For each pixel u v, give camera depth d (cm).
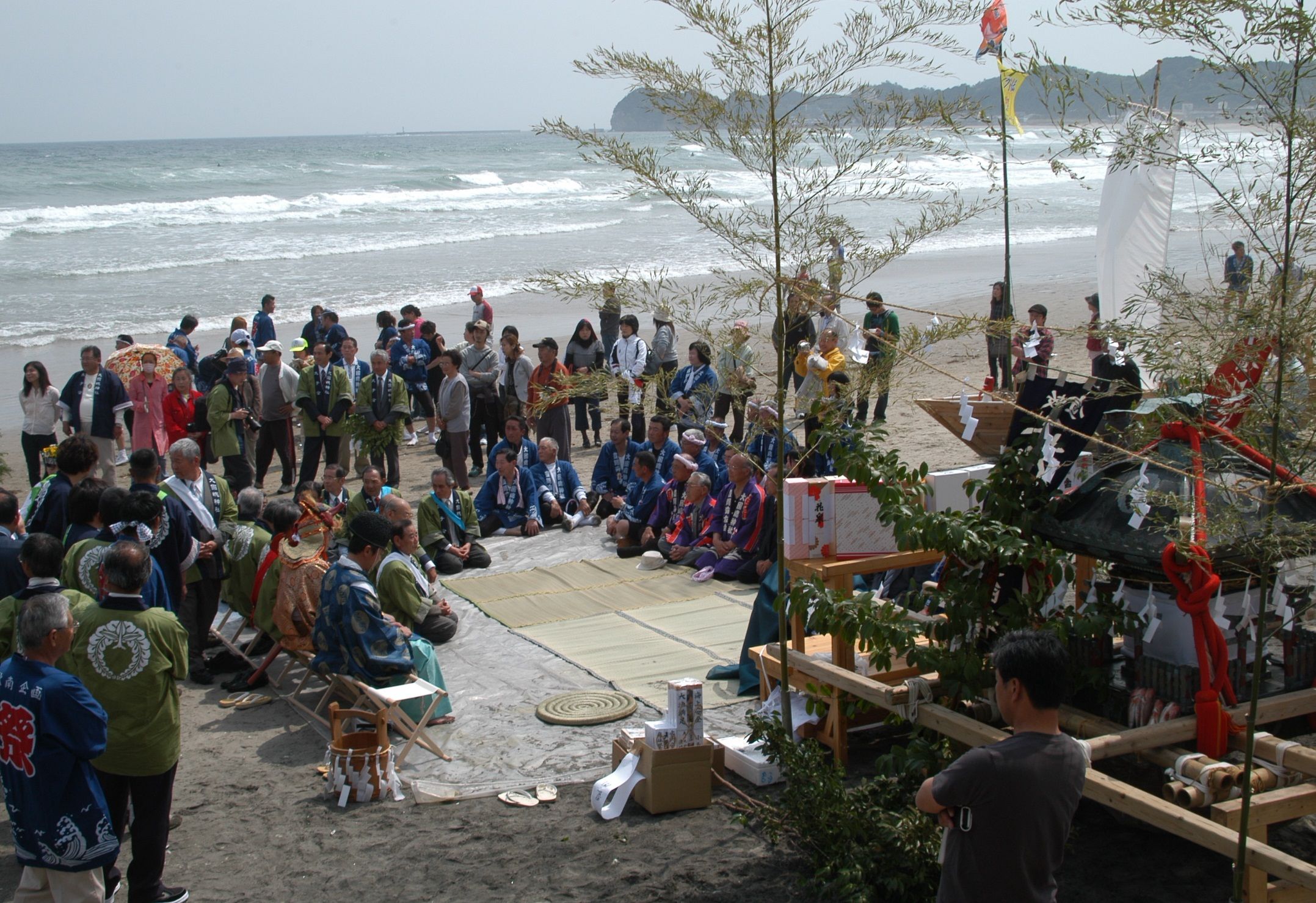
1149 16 331
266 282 3003
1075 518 460
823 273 477
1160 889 449
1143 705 444
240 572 770
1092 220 4828
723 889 464
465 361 1376
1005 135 445
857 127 453
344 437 1281
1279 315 333
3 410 1692
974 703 475
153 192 6097
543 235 4294
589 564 966
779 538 501
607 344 1524
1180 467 416
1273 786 396
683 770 532
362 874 493
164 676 470
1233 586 443
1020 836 318
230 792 581
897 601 621
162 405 1273
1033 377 516
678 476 973
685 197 469
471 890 475
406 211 5359
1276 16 316
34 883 431
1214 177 370
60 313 2498
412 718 641
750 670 666
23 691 412
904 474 488
